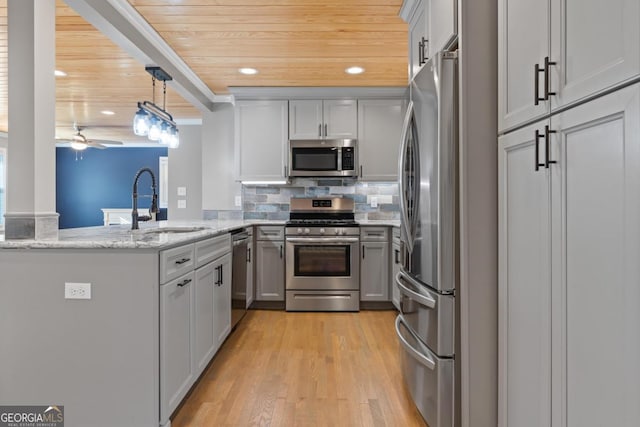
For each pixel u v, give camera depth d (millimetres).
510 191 1485
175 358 1965
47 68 1979
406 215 2168
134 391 1787
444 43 1860
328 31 2971
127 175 8656
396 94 4406
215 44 3191
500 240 1570
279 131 4414
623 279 913
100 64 3553
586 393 1044
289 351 2984
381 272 4160
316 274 4148
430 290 1861
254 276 4219
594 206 1013
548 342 1224
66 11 2572
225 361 2789
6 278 1806
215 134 4734
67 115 5652
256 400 2223
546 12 1221
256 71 3854
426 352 1886
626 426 903
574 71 1087
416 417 2045
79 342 1794
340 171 4344
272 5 2564
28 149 1907
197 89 4180
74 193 8688
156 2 2520
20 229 1901
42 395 1801
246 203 4750
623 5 903
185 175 6312
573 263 1098
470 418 1662
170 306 1900
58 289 1798
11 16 1904
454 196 1733
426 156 1884
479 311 1667
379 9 2633
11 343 1804
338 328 3570
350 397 2258
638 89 863
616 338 935
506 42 1507
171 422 1990
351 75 3992
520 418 1408
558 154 1163
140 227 3154
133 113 5496
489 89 1671
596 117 999
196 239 2281
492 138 1669
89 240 1879
